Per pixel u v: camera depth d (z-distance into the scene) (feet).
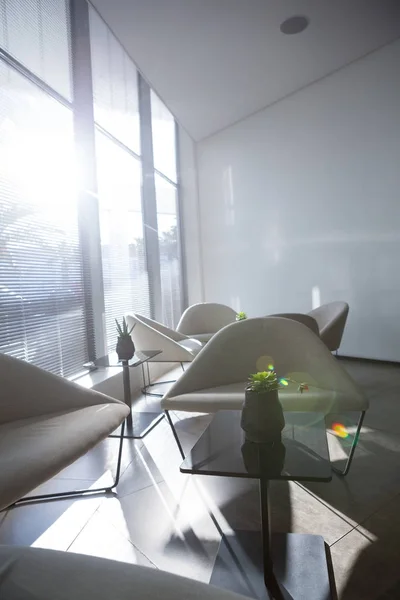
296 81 16.61
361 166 15.80
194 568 4.82
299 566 4.70
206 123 18.84
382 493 6.34
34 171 9.62
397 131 14.84
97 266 11.98
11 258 8.77
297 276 17.81
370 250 15.74
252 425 4.84
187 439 8.95
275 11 12.37
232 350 7.95
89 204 11.68
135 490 6.72
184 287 20.47
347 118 16.06
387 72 14.94
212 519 5.82
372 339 15.96
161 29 12.37
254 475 4.02
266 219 18.60
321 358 7.41
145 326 10.93
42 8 10.11
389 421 9.55
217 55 14.01
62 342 10.50
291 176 17.74
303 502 6.17
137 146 15.44
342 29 13.73
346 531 5.41
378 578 4.53
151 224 16.12
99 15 11.46
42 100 10.03
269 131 18.26
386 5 12.77
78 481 7.06
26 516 5.98
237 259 19.63
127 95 14.61
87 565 2.56
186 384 7.40
